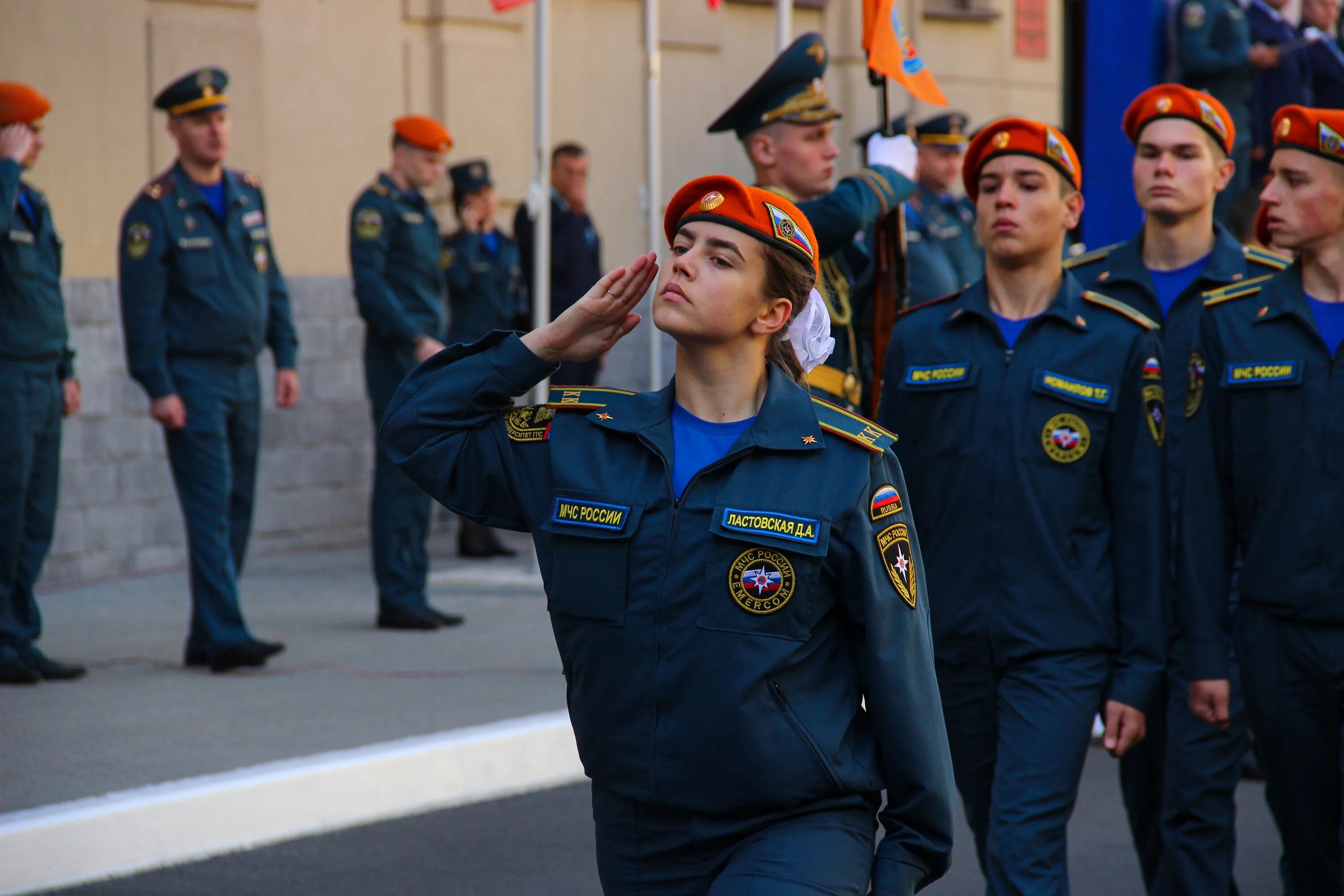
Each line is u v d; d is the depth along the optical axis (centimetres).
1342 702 880
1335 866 919
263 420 2283
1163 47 1983
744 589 571
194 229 1580
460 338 2250
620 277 620
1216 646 902
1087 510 905
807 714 577
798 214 607
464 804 1309
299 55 2300
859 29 2964
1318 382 875
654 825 588
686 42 2788
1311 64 2298
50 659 1620
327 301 2355
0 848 1066
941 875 603
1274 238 897
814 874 562
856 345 1099
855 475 586
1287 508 877
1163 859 1027
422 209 1869
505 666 1620
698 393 605
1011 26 3272
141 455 2120
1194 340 1141
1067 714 879
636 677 579
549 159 2438
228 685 1527
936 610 928
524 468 614
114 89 2073
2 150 1497
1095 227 1791
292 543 2336
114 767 1234
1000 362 926
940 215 2097
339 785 1249
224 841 1178
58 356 1547
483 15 2512
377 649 1695
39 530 1553
